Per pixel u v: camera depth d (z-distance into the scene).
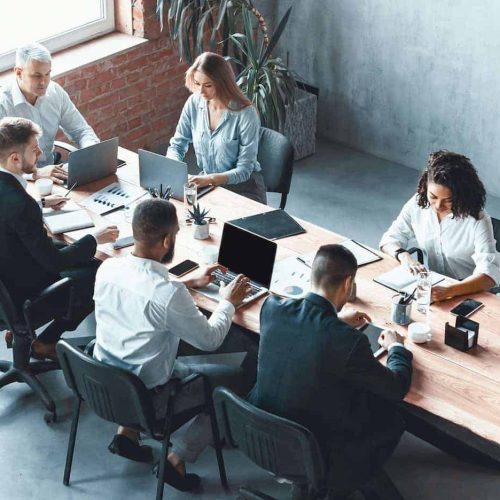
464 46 5.91
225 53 6.75
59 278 4.13
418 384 3.21
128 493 3.72
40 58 4.75
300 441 2.95
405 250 4.03
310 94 6.63
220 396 3.12
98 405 3.42
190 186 4.39
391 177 6.50
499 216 6.02
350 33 6.48
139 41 6.41
